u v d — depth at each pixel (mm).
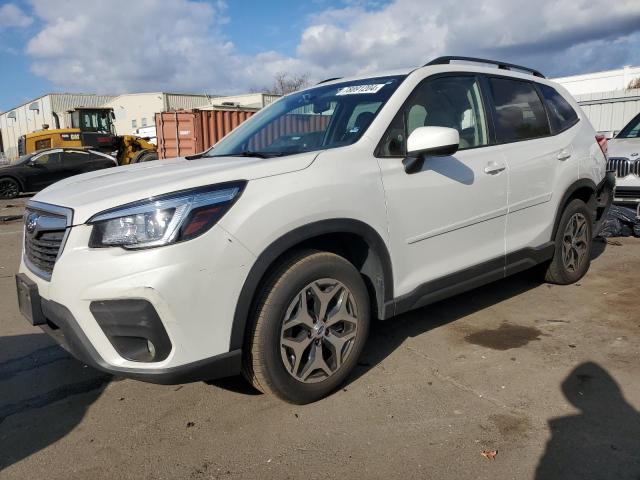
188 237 2439
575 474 2342
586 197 4918
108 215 2467
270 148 3609
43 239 2783
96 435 2785
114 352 2502
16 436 2805
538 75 4738
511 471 2377
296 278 2771
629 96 18156
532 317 4207
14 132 65375
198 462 2525
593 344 3664
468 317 4254
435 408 2912
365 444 2611
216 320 2529
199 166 2988
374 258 3141
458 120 3711
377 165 3133
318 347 2941
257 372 2760
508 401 2961
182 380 2518
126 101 48844
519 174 3990
